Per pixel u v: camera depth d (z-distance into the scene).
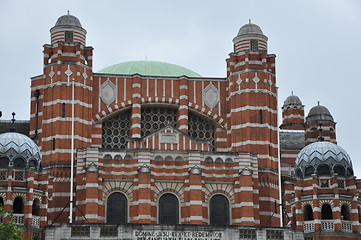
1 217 65.12
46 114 79.50
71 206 71.56
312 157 72.88
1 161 67.00
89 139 79.94
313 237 69.69
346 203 71.12
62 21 82.62
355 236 70.19
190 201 72.88
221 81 85.19
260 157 80.25
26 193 66.25
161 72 87.31
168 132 76.06
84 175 73.19
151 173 73.56
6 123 87.31
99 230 63.88
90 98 81.00
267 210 78.81
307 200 71.38
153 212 73.00
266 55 83.62
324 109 98.00
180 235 65.12
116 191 73.38
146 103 83.00
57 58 80.19
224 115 84.25
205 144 76.44
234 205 74.88
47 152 78.12
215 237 65.62
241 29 85.50
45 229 64.44
